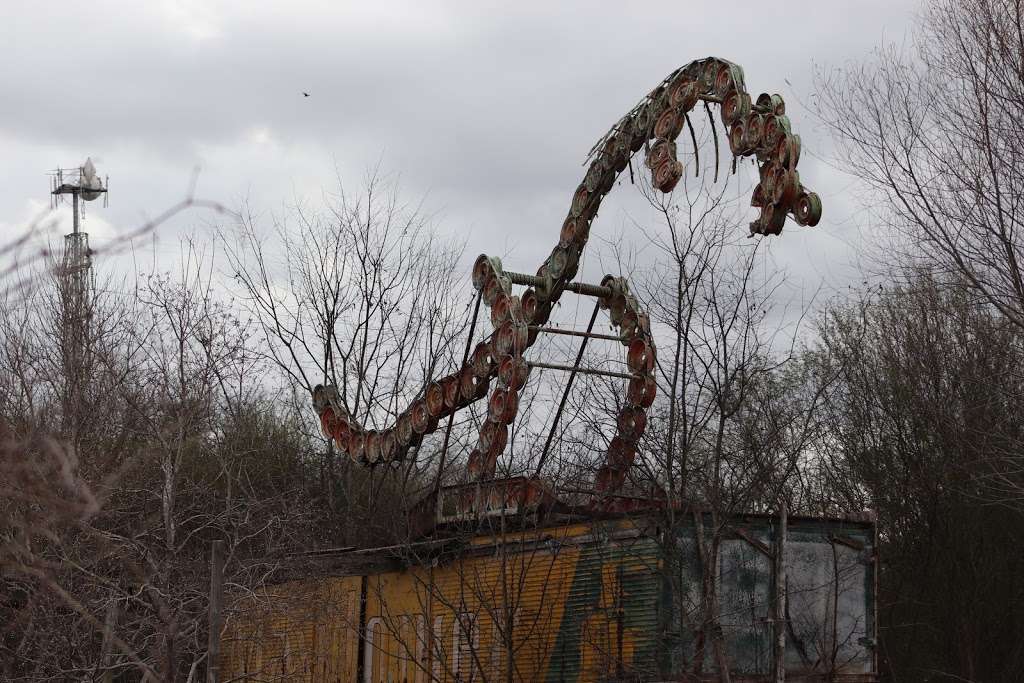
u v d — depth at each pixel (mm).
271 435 32688
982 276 22938
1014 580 25438
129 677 18734
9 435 9570
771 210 17422
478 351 22422
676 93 19906
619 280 22766
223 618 18406
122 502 19781
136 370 22719
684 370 17188
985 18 22891
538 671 18562
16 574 15883
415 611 21188
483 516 20094
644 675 16766
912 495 26812
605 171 21812
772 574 17297
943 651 25109
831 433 28406
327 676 22422
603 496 19328
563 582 18562
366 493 33406
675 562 16875
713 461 17750
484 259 22891
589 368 20703
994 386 25422
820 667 17188
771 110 17969
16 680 16562
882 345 28969
